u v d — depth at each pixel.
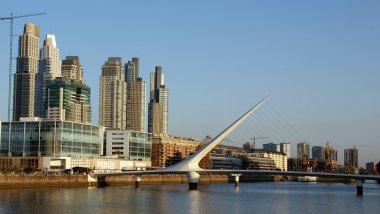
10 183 164.38
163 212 109.75
